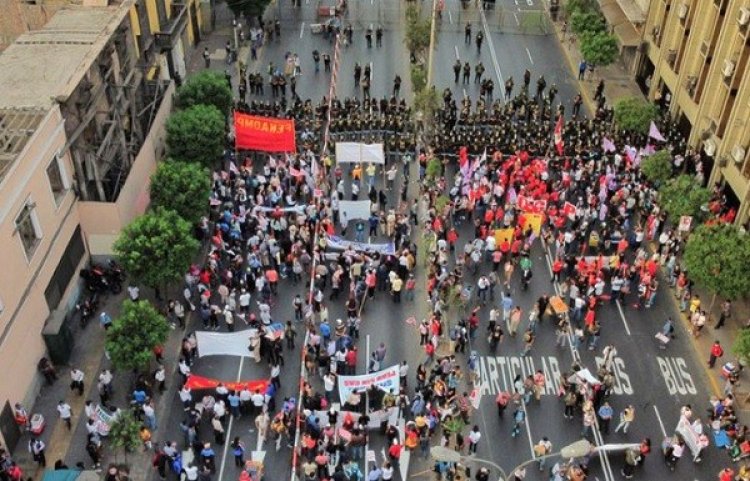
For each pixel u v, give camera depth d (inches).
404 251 1453.0
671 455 1136.8
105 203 1373.0
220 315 1381.6
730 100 1595.7
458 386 1267.2
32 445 1106.7
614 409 1243.8
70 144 1298.0
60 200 1300.4
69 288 1341.0
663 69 1994.3
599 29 2153.1
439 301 1370.6
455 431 1131.3
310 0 2642.7
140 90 1678.2
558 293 1467.8
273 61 2273.6
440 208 1555.1
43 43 1428.4
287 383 1269.7
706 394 1278.3
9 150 1162.0
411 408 1191.6
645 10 2127.2
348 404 1177.4
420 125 1914.4
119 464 1123.9
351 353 1259.8
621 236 1520.7
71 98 1305.4
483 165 1680.6
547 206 1611.7
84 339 1338.6
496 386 1275.8
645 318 1423.5
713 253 1307.8
